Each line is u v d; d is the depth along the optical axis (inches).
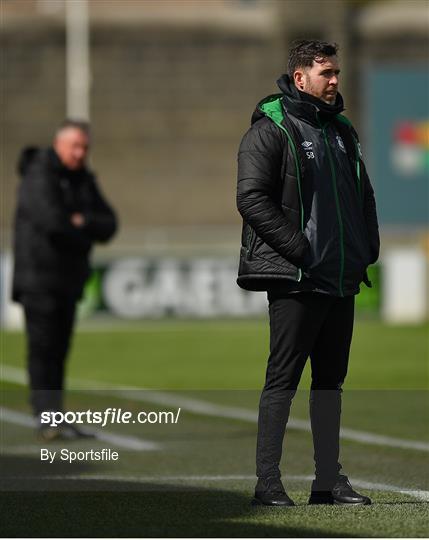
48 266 1299.2
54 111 5570.9
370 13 5393.7
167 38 5605.3
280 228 815.1
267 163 823.7
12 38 5561.0
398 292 3361.2
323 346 858.8
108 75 5610.2
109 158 5600.4
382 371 2096.5
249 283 837.2
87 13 5610.2
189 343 2763.3
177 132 5600.4
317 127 834.8
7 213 5516.7
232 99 5585.6
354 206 843.4
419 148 4662.9
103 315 3316.9
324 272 826.2
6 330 3238.2
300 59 837.2
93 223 1315.2
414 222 4662.9
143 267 3336.6
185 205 5580.7
